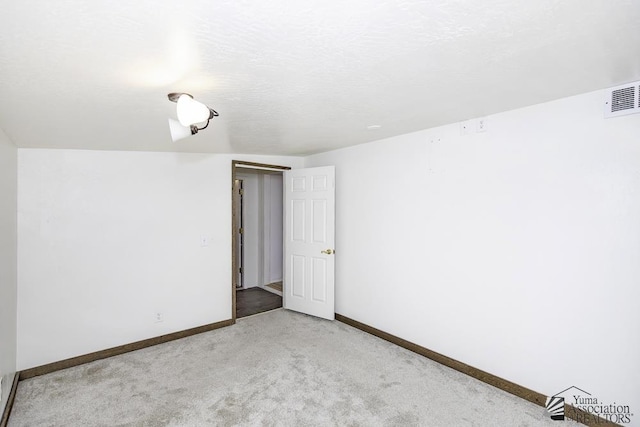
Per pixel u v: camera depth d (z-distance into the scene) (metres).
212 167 3.76
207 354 3.06
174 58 1.35
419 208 3.00
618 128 1.90
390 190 3.28
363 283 3.62
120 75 1.49
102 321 3.06
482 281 2.55
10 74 1.43
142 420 2.10
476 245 2.58
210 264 3.73
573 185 2.08
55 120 2.10
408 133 3.06
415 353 3.03
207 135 2.84
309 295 4.14
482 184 2.53
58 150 2.86
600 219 1.98
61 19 1.03
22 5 0.94
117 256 3.14
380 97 1.96
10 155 2.44
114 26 1.09
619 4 1.04
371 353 3.04
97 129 2.37
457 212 2.70
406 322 3.15
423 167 2.95
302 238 4.21
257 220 5.83
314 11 1.04
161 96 1.77
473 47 1.34
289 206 4.37
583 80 1.78
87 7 0.97
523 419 2.09
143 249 3.29
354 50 1.34
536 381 2.26
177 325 3.50
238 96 1.87
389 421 2.08
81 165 2.97
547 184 2.19
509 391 2.38
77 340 2.93
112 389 2.47
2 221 2.21
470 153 2.60
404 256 3.16
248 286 5.76
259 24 1.11
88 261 3.00
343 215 3.87
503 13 1.09
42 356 2.77
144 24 1.08
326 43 1.27
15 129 2.23
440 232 2.83
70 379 2.63
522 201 2.31
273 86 1.72
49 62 1.33
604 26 1.19
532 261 2.27
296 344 3.26
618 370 1.93
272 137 3.05
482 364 2.56
